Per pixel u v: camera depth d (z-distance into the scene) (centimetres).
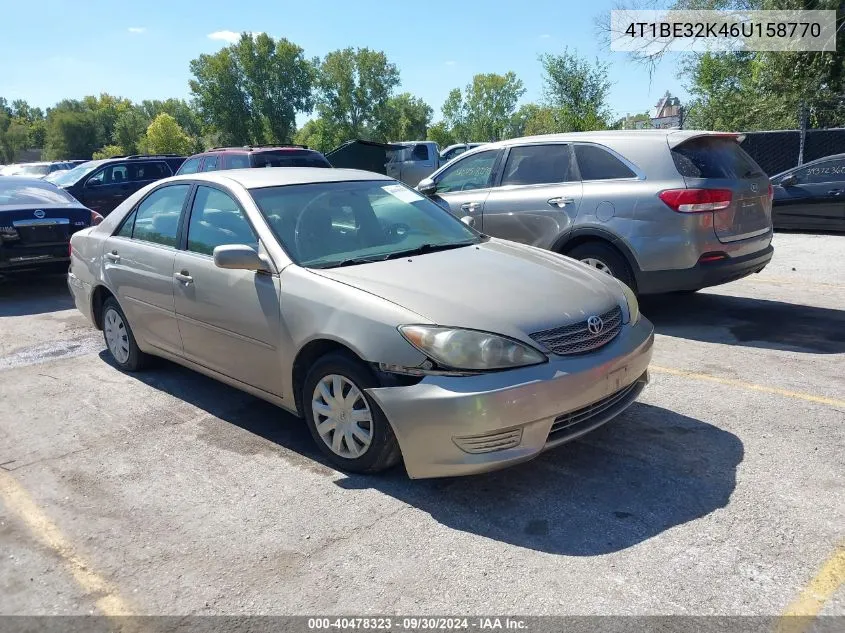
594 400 342
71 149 10906
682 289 600
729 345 575
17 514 343
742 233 600
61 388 525
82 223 895
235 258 385
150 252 490
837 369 504
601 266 628
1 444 427
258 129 8000
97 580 288
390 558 295
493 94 10594
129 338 538
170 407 479
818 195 1188
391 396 329
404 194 491
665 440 396
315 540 310
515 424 318
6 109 15788
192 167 1318
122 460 398
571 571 280
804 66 1742
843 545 290
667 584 270
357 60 8438
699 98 2481
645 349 377
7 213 838
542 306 349
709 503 327
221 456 399
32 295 899
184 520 331
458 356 319
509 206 682
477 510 330
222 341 432
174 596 276
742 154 635
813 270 888
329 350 372
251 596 274
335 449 371
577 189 636
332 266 391
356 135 8606
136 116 10275
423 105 9212
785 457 369
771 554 286
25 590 284
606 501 333
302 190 450
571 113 2367
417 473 333
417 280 368
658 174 593
